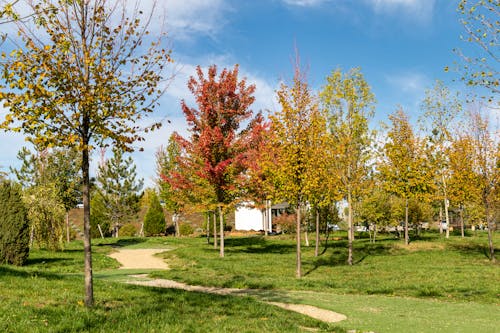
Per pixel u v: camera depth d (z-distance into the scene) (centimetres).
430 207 4594
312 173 1897
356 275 1944
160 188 4756
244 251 3047
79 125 887
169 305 988
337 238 4409
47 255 2369
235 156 2656
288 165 1848
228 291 1498
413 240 3638
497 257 2598
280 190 1975
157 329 762
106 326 757
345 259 2584
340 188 2395
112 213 4956
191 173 2802
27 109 832
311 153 1892
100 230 5047
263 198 2711
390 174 3161
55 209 2533
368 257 2684
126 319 809
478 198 2569
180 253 2823
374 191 3606
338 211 3566
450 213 5803
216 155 2655
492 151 2450
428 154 3231
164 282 1672
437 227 6022
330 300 1307
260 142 2567
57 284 1142
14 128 825
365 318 1041
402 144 3181
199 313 938
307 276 1905
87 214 918
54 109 858
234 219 7094
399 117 3200
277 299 1304
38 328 702
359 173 2391
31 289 1034
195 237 4872
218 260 2447
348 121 2362
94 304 906
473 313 1115
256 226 6388
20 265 1873
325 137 1939
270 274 1961
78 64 906
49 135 859
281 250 3145
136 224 6278
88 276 903
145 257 2762
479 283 1641
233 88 2627
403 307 1198
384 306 1212
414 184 3112
